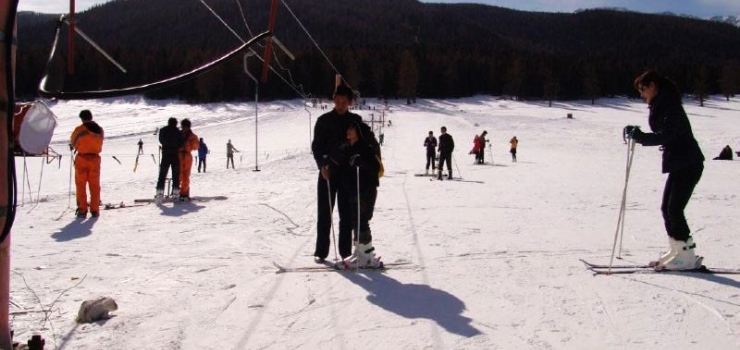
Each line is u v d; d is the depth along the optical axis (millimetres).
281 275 5270
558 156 31109
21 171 28344
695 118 81875
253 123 66625
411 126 63156
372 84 121125
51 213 9516
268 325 3939
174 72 100562
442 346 3527
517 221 8281
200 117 76438
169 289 4824
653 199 11078
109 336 3730
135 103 92500
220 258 5973
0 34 2469
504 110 99625
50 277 5273
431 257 5922
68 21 3377
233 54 3146
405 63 112312
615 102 122438
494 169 21203
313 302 4441
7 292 2820
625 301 4367
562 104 115750
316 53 108812
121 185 16250
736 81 128125
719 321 3910
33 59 68062
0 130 2535
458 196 11617
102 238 7207
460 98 126375
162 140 10641
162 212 9438
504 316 4062
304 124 64312
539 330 3781
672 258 5277
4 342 2793
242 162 32375
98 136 9016
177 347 3557
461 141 45125
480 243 6621
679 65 145000
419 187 13742
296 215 8883
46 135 2676
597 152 34625
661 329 3775
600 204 10258
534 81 125625
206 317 4105
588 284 4852
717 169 20969
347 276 5199
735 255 5953
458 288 4770
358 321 3998
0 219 2580
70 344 3594
